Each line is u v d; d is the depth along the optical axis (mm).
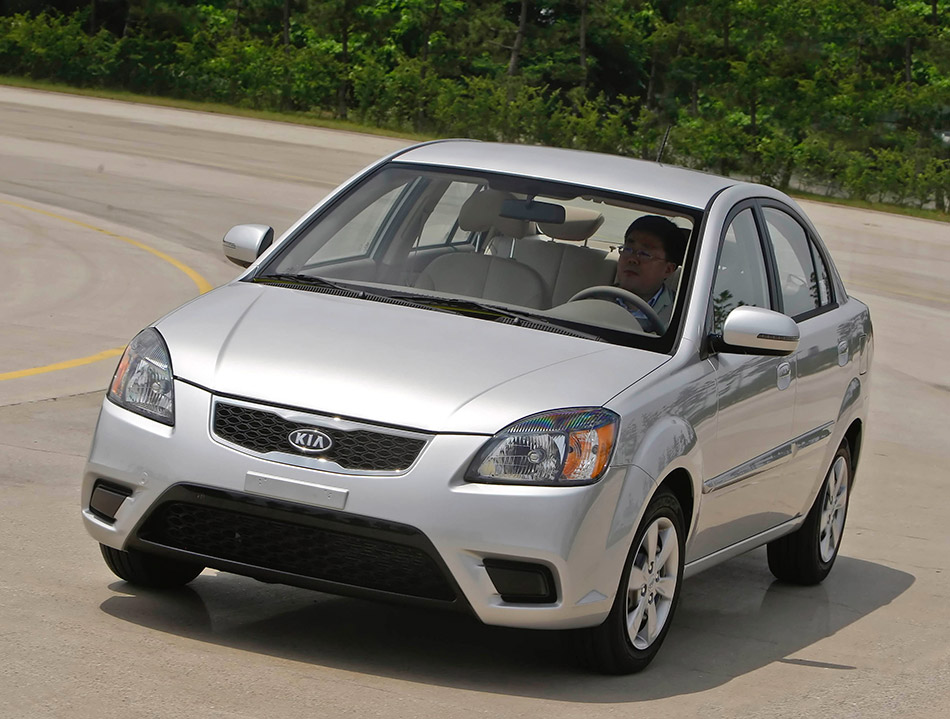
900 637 8148
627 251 7602
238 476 6121
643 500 6383
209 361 6445
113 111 60719
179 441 6262
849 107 95875
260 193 34656
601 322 7199
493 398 6219
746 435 7578
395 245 7961
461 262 7695
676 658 7199
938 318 25906
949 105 95875
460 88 84750
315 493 6020
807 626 8219
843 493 9531
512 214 7820
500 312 7238
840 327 9188
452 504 5977
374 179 8320
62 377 13438
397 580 6121
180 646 6395
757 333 7168
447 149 8523
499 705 6039
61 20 93000
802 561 9102
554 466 6102
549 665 6742
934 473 13242
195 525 6328
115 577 7496
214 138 51438
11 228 24484
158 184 34344
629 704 6285
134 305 18359
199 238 26094
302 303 7148
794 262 8938
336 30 105062
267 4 112562
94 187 32375
